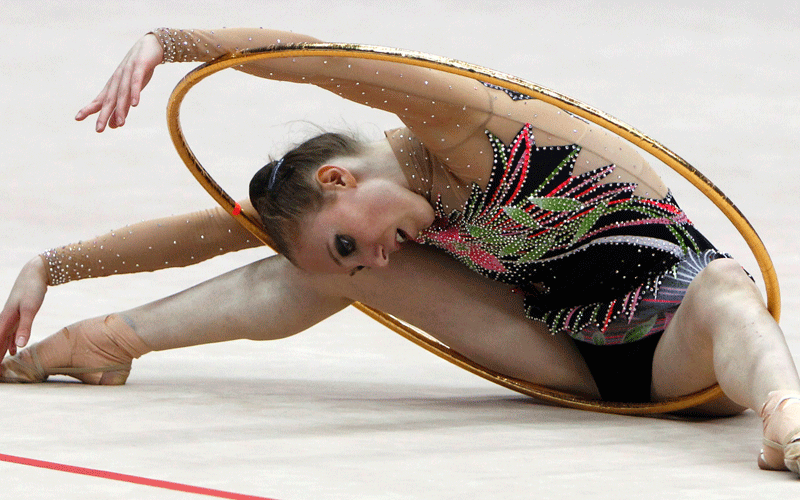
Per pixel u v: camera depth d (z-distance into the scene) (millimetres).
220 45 9070
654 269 9703
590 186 9430
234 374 12297
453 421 9172
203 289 10938
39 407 9273
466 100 8906
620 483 6559
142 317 10945
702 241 9945
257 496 5938
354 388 11383
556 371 10438
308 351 14453
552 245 9703
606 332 9961
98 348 10945
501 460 7293
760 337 8016
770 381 7598
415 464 7062
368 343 15203
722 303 8477
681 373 9359
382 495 6043
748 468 7254
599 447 7980
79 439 7723
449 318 10516
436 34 39188
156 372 12312
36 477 6352
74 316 15695
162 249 11000
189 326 10812
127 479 6332
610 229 9602
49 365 11031
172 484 6203
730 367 8109
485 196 9406
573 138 9430
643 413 9984
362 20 40625
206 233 10992
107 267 11047
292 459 7145
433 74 8773
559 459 7391
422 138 9125
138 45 8844
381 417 9250
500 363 10602
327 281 10383
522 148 9234
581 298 10086
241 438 7961
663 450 7930
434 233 9914
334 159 9266
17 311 10875
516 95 9273
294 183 9195
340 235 9211
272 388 11102
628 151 9750
